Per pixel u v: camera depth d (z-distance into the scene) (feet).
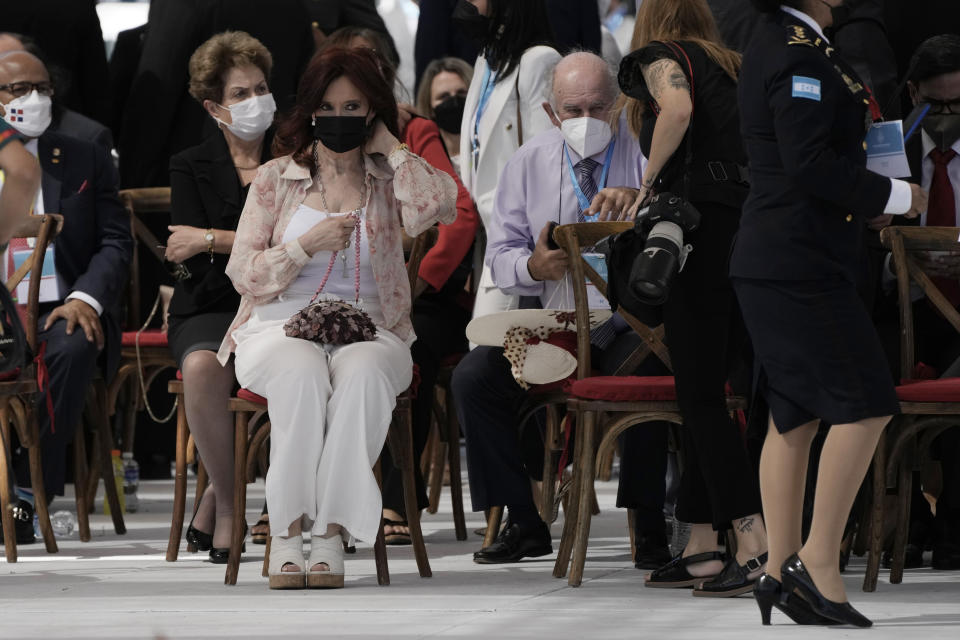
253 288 39.40
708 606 34.65
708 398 36.50
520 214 45.19
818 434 40.73
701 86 36.63
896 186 31.12
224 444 43.93
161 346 52.90
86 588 38.29
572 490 39.86
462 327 50.01
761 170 32.12
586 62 45.06
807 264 31.35
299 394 37.40
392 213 40.83
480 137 51.19
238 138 47.55
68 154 51.90
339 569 38.01
